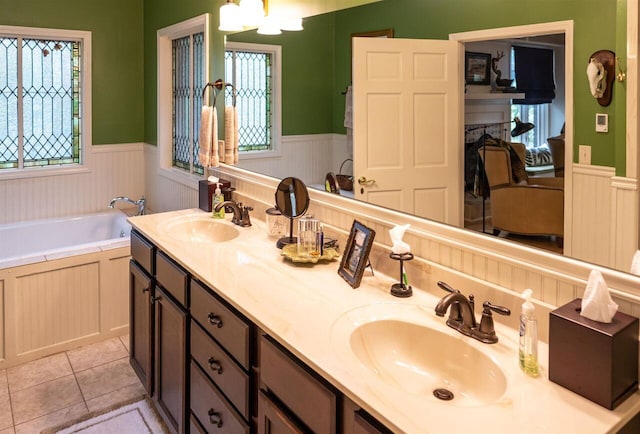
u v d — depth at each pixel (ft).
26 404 8.57
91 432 7.87
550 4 4.41
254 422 5.26
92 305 10.77
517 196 4.67
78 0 13.66
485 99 4.96
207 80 10.63
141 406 8.61
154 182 14.62
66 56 13.85
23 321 9.88
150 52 14.33
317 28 7.22
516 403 3.52
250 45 9.04
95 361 10.10
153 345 7.91
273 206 8.58
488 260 4.94
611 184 4.05
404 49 5.86
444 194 5.45
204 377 6.23
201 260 6.62
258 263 6.51
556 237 4.43
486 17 4.94
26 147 13.46
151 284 7.82
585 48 4.17
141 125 15.20
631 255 3.94
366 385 3.76
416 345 4.75
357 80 6.53
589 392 3.55
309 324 4.71
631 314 3.88
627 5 3.87
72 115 14.11
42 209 13.66
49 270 10.11
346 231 6.84
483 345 4.35
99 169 14.53
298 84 7.73
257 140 8.89
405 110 5.88
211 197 9.57
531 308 3.92
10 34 12.78
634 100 3.87
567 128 4.29
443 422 3.30
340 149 6.92
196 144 12.06
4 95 13.00
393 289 5.48
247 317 5.09
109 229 14.15
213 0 10.27
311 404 4.21
